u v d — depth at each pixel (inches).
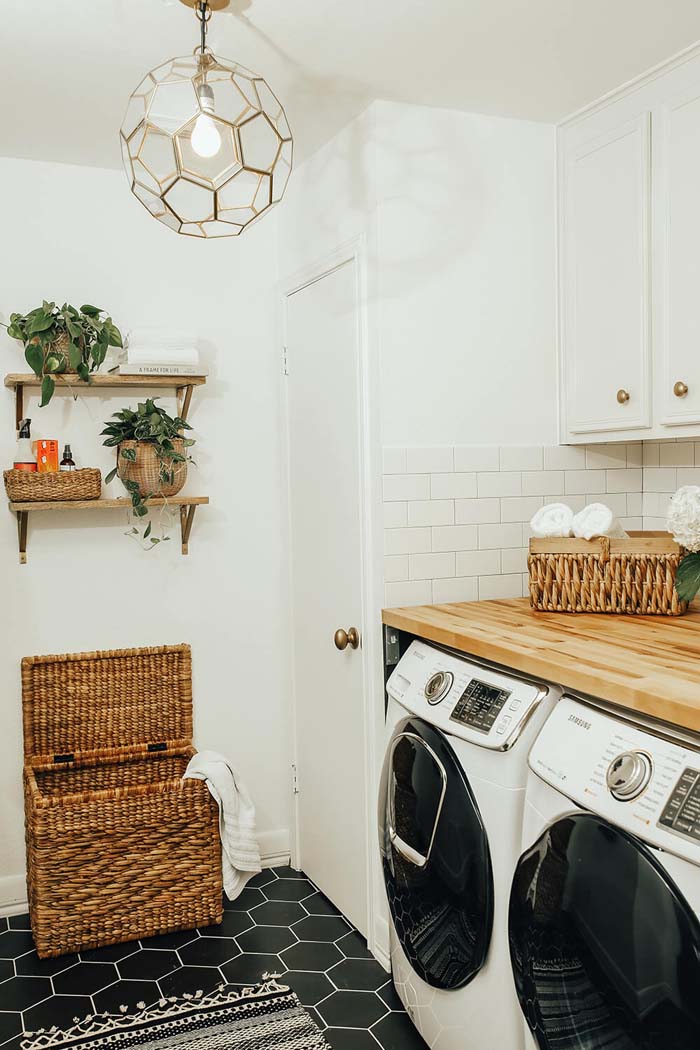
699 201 84.3
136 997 92.8
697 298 85.2
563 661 66.4
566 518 93.1
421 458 98.0
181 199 63.6
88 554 117.1
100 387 116.4
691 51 83.7
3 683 114.0
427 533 98.8
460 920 72.3
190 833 106.3
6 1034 86.7
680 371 87.7
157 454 109.6
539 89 92.7
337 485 107.4
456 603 99.7
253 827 110.4
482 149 99.4
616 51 84.4
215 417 122.7
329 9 75.3
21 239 112.4
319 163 108.4
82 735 117.3
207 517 122.9
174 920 106.3
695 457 103.2
